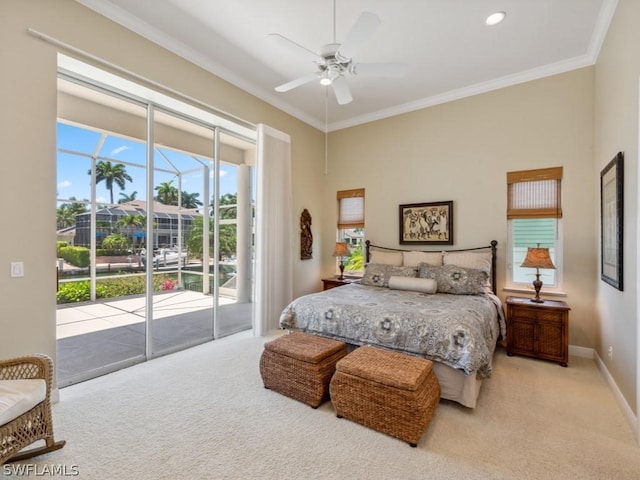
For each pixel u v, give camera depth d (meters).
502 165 3.95
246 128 4.20
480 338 2.43
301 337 2.82
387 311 2.75
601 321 3.10
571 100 3.53
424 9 2.69
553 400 2.49
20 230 2.27
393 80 3.93
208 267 4.13
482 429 2.11
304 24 2.92
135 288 3.59
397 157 4.78
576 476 1.68
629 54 2.29
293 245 4.91
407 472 1.71
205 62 3.51
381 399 2.04
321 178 5.47
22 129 2.28
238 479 1.66
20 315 2.27
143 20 2.89
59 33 2.45
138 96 3.23
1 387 1.69
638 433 1.96
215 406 2.39
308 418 2.23
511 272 3.94
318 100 4.52
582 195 3.48
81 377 2.79
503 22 2.86
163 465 1.76
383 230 4.91
